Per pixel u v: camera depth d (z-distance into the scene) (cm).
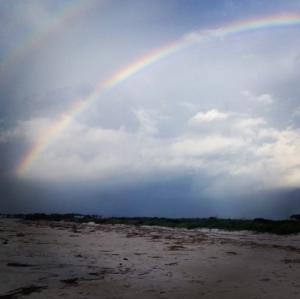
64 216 10425
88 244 3222
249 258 2506
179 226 7088
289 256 2636
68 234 4331
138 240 3759
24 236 3725
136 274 1853
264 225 5741
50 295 1391
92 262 2198
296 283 1675
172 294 1473
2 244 2870
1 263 2005
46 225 6550
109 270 1944
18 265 1966
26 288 1477
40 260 2175
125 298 1400
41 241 3303
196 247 3141
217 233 5422
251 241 4019
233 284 1652
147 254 2625
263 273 1925
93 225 7225
